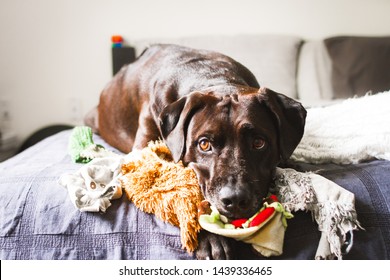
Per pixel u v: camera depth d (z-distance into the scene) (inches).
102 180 38.5
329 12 109.7
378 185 38.0
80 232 35.4
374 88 97.0
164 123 40.6
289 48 100.0
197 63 51.8
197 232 34.0
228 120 37.0
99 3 104.7
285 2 108.0
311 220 35.1
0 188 39.0
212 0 106.8
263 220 32.6
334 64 99.7
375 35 111.9
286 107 39.6
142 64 60.2
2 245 36.1
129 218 35.7
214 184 35.1
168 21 107.0
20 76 106.7
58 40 105.5
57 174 41.5
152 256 34.5
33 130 109.7
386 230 35.8
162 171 37.9
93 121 72.0
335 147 44.9
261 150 37.4
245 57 97.1
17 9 103.3
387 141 43.9
